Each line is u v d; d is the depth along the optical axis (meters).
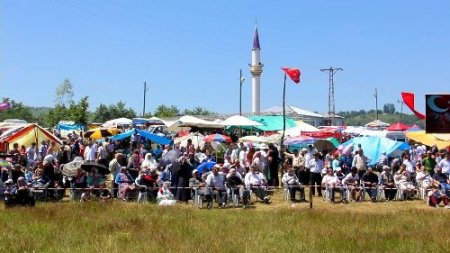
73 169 25.14
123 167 25.67
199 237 15.19
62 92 93.62
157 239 14.60
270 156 28.86
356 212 22.06
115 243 13.94
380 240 15.19
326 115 100.12
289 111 77.88
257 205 24.97
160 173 25.89
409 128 51.84
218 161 37.56
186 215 19.88
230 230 16.69
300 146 40.41
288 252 13.52
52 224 17.14
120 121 60.59
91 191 24.78
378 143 34.19
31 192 23.39
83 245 13.91
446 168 27.80
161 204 23.50
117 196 25.28
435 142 36.59
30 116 112.44
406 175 28.05
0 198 23.39
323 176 27.64
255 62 110.44
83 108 76.75
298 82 38.12
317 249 14.11
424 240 15.19
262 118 52.34
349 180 26.70
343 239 15.26
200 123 46.31
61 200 24.77
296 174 28.64
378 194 26.91
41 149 30.22
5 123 54.59
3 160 25.59
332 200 26.23
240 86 90.56
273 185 28.91
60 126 62.72
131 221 17.75
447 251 13.81
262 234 15.82
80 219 18.16
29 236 15.15
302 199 26.56
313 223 18.56
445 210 23.34
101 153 29.09
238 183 25.14
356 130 59.53
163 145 38.88
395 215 20.83
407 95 29.34
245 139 43.03
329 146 40.31
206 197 24.09
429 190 26.06
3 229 16.27
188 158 27.02
